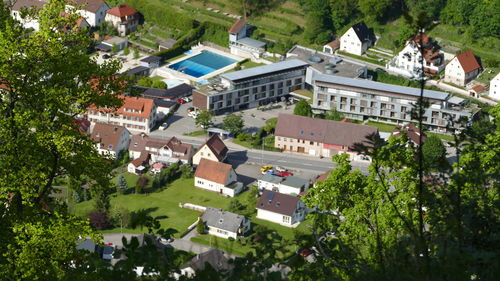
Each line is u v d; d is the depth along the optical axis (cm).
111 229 8269
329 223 2983
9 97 3012
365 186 3803
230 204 9344
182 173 10188
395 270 1892
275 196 9056
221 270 2036
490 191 2305
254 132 12050
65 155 2817
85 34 3106
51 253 2688
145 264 2025
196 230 8600
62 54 2952
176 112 12619
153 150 10694
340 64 13625
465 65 13000
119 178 9712
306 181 9950
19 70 2859
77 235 2734
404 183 3562
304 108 12075
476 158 2264
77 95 2944
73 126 2930
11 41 2856
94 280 2525
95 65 3080
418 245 1895
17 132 2862
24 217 2777
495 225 1989
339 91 12431
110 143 10712
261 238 2136
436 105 11650
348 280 2312
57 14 3009
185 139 11650
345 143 11156
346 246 2416
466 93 12862
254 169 10731
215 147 10594
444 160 2106
